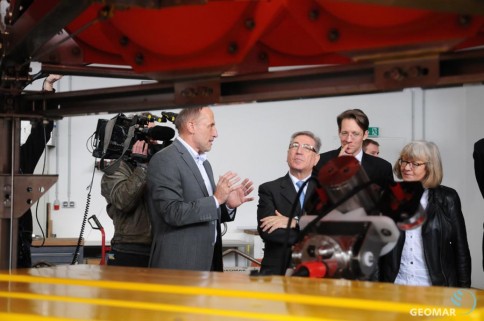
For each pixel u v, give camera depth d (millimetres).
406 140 9500
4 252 2613
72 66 2672
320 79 1872
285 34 2303
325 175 1688
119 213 4055
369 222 1631
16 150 2611
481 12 1549
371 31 1716
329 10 1741
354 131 3949
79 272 2004
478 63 1677
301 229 1750
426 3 1514
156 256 3604
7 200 2613
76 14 1857
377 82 1746
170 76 2035
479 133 9195
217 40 1922
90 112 2363
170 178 3588
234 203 3842
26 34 2152
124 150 3998
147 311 1313
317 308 1325
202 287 1621
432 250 3646
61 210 8742
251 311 1295
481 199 9195
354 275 1617
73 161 8789
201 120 3760
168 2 1688
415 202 1636
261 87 1959
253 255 8633
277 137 9422
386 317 1222
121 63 2652
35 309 1349
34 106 2551
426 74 1687
